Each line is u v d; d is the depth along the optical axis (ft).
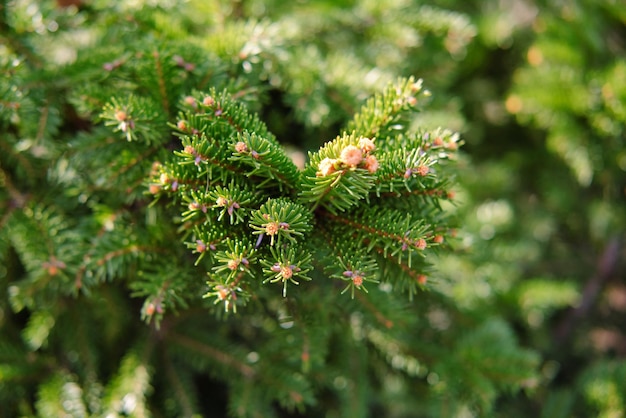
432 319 2.29
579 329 3.06
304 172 1.65
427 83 2.48
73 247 1.88
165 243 1.86
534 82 2.53
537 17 2.87
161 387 2.16
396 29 2.34
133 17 1.99
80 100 1.82
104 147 1.85
